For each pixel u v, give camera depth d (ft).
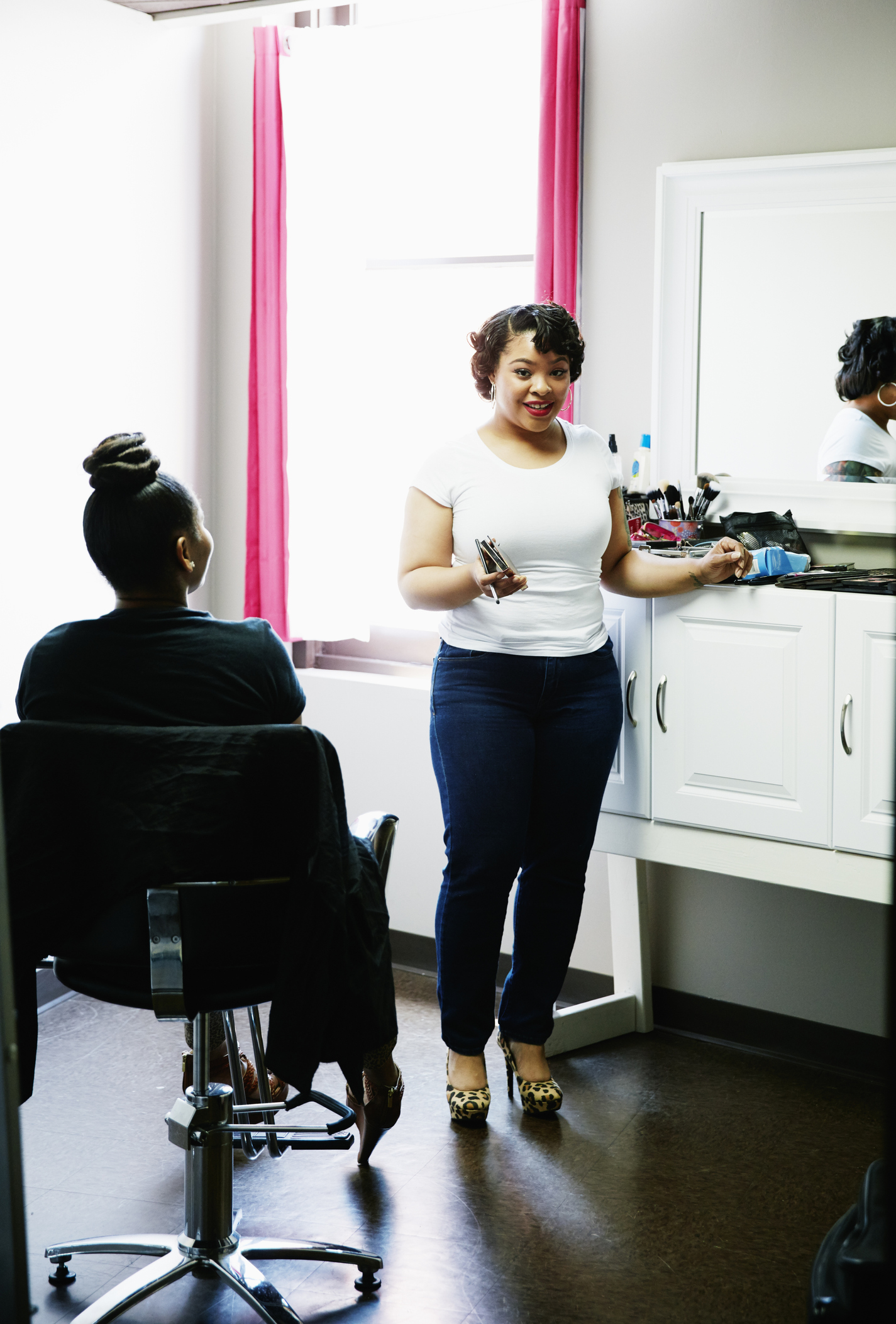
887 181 8.89
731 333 9.64
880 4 8.86
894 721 2.87
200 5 10.80
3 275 10.04
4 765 6.10
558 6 9.95
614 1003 10.43
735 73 9.49
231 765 6.08
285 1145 7.18
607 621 9.38
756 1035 10.28
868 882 8.38
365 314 11.55
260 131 11.57
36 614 10.66
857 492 9.18
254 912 6.28
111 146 11.00
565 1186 8.25
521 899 9.32
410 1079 9.77
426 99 11.35
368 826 7.39
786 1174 8.37
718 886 10.32
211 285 12.41
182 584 6.91
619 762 9.39
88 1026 10.69
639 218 10.07
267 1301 6.68
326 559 11.79
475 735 8.68
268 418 11.88
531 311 8.44
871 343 9.06
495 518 8.60
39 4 10.09
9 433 10.23
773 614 8.50
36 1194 8.13
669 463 10.03
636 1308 7.01
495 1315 6.96
